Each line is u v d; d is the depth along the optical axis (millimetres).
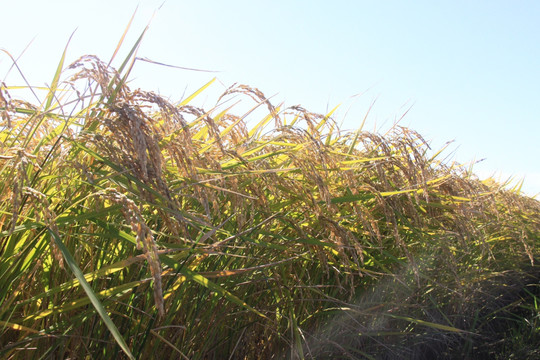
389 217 3148
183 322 2414
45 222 1549
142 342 2143
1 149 1813
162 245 1965
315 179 2373
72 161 1703
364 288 3549
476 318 4711
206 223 1837
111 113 1806
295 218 2949
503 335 5164
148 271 2072
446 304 4715
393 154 3547
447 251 3828
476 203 4078
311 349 3129
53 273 1929
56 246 1505
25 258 1676
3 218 1688
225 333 2775
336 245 2439
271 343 2996
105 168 2004
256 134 3078
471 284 4668
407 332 3824
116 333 1287
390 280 3732
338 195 3059
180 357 2379
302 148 2672
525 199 6234
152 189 1614
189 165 1804
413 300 4086
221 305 2586
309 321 3207
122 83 1804
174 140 1900
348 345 3414
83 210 1929
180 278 2098
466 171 4547
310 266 3232
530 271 6176
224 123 2615
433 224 3844
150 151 1554
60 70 1984
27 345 1762
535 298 5457
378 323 3615
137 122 1548
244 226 2613
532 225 5555
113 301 1863
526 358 4641
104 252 2053
